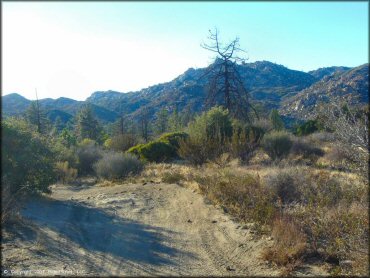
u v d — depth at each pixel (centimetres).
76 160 2041
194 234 845
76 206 1141
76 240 776
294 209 880
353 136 637
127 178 1725
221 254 716
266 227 825
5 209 839
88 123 5922
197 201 1137
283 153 1886
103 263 646
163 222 955
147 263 659
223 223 909
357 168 660
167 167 1938
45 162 1162
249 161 1830
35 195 1170
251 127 2170
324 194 927
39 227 848
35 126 1223
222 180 1206
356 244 592
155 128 6344
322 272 602
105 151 2359
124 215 1031
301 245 670
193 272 623
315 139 2230
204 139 1922
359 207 716
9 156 1006
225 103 2862
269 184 1030
